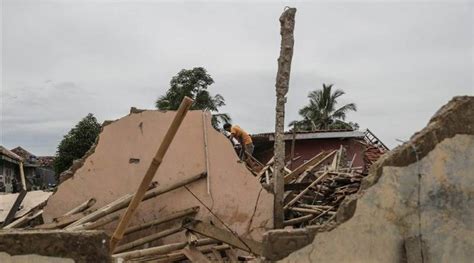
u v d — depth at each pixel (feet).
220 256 23.98
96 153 27.73
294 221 27.68
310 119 141.38
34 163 118.42
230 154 27.35
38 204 30.09
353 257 14.01
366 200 14.26
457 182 14.58
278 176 27.02
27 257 13.64
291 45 26.89
